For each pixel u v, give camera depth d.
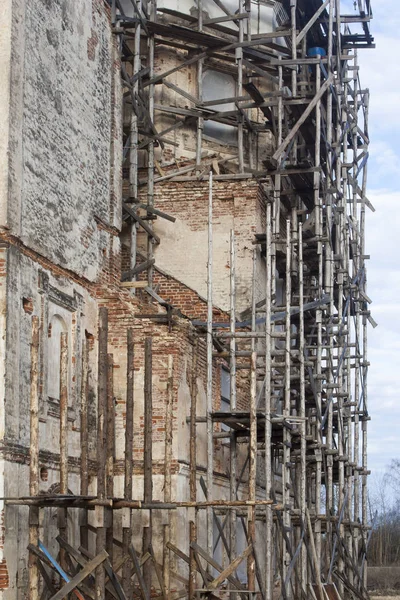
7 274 19.11
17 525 18.58
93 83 25.33
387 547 68.94
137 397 23.91
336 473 33.41
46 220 21.45
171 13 32.72
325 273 31.91
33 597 17.66
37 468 17.89
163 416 23.69
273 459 30.55
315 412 30.56
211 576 23.09
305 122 32.88
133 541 22.91
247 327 29.95
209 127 34.56
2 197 19.34
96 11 25.89
